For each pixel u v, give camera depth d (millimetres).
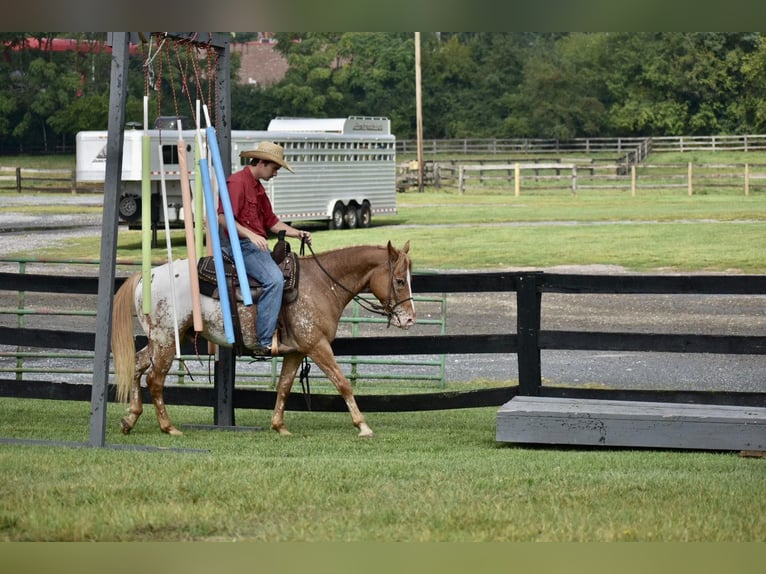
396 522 8172
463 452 11781
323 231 44188
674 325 25562
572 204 57938
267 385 18797
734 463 10930
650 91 113812
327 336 12930
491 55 121312
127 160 36812
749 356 22391
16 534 7766
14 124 106812
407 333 24625
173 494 8891
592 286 13203
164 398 14016
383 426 14383
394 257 12922
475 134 117062
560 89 115062
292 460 10695
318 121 45812
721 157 94312
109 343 11672
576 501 8812
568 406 12227
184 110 63594
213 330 12617
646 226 44031
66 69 108625
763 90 109812
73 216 51250
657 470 10406
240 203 12375
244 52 131125
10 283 14180
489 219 48938
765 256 35031
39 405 16188
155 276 12703
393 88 119312
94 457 10648
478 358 22516
